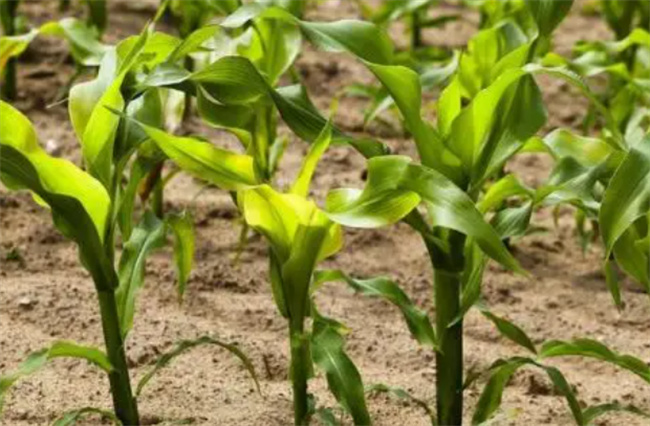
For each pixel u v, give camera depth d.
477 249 4.55
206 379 5.41
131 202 4.76
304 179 4.24
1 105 4.10
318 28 4.63
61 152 8.02
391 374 5.56
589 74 6.32
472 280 4.42
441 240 4.41
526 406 5.28
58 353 4.31
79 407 5.11
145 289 6.34
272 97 4.47
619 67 6.27
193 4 7.89
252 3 4.71
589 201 4.44
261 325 6.02
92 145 4.36
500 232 4.49
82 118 4.51
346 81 9.66
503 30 5.71
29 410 5.07
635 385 5.57
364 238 7.09
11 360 5.52
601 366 5.77
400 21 11.37
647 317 6.30
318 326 4.40
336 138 4.45
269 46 5.87
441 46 10.62
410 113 4.34
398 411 5.19
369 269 6.78
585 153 4.75
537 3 5.06
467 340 5.98
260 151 4.76
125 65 4.39
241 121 4.61
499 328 4.67
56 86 9.16
